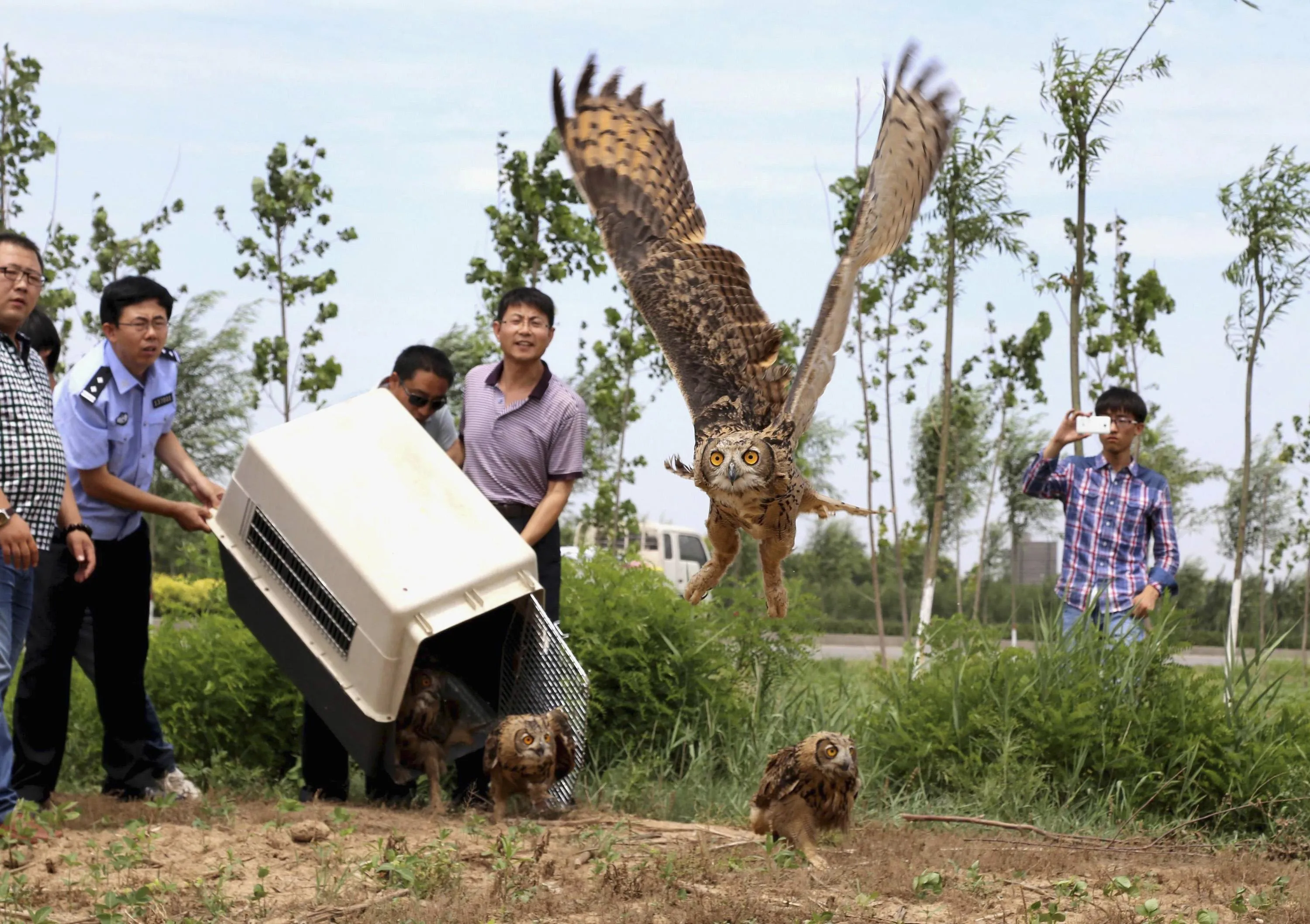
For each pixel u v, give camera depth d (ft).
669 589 26.96
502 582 20.40
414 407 23.72
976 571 80.28
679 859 17.22
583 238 40.91
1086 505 26.66
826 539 116.16
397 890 15.81
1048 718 24.52
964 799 24.11
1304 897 16.84
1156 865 19.72
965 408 55.47
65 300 47.14
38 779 20.54
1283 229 39.96
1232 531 85.05
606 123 15.31
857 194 41.24
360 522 20.38
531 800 20.77
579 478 23.18
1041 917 14.76
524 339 22.75
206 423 72.84
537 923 14.75
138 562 21.86
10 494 18.03
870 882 17.16
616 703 25.40
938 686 25.58
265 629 21.54
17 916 14.53
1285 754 24.02
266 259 43.47
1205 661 70.28
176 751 25.70
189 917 14.43
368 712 19.84
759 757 25.38
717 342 14.02
